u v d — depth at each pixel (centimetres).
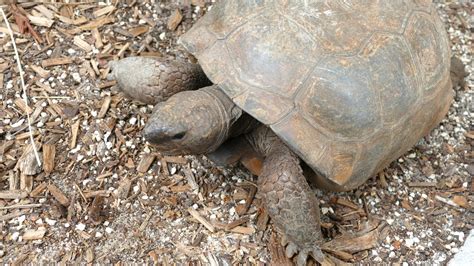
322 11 84
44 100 102
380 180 99
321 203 96
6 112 101
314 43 82
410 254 93
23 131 99
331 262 91
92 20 111
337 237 93
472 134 105
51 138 99
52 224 92
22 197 94
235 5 87
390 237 94
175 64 92
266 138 89
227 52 84
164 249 91
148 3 114
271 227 93
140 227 92
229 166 98
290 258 90
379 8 86
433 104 91
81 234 91
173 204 94
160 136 80
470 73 112
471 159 103
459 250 93
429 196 99
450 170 101
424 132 94
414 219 96
